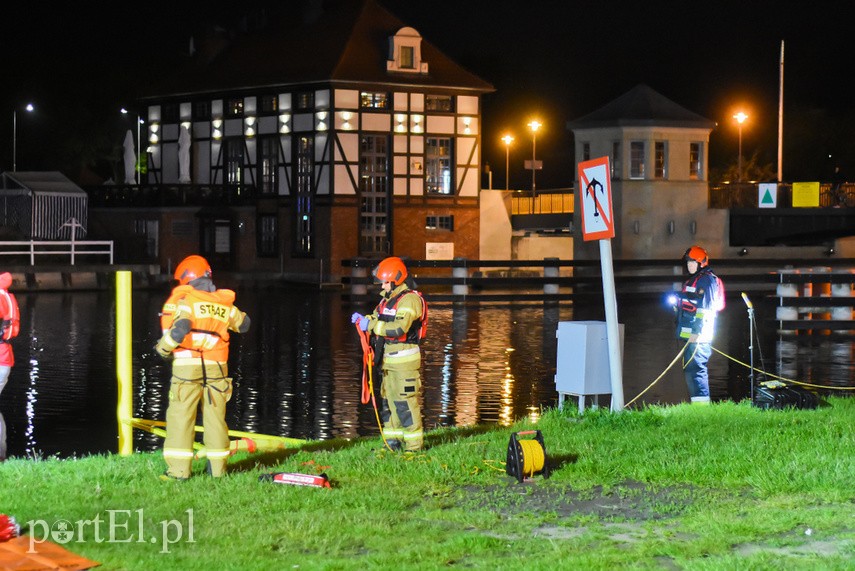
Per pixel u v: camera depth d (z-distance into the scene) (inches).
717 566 291.3
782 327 1192.2
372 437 539.5
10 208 2151.8
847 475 388.5
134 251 2294.5
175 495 386.9
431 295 1612.9
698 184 1808.6
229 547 322.7
